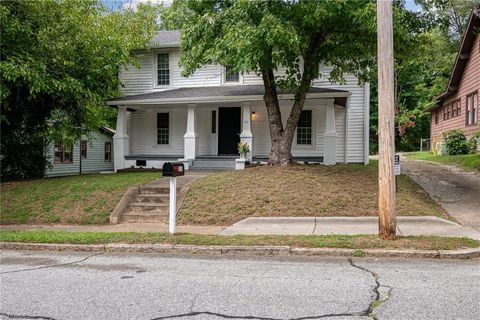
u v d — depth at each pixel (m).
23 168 15.62
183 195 10.50
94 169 26.02
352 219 8.80
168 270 6.01
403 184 11.76
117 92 18.84
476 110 21.45
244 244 7.10
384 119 7.05
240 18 10.48
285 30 9.45
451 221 8.60
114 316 4.22
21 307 4.52
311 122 18.09
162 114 19.95
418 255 6.44
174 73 19.67
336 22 11.16
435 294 4.73
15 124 15.24
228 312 4.29
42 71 13.22
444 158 19.77
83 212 10.27
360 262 6.25
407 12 11.32
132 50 19.20
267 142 18.61
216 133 19.09
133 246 7.30
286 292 4.91
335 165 14.05
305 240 7.16
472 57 21.81
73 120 16.50
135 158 18.92
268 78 12.98
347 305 4.43
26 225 9.84
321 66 17.67
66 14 14.88
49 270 6.10
